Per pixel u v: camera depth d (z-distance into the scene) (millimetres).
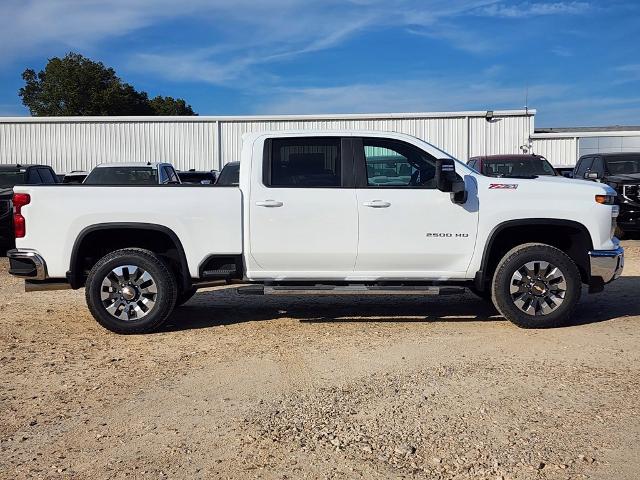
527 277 6660
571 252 7000
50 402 4766
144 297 6668
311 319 7348
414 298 8570
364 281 6824
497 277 6680
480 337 6449
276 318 7426
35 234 6594
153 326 6656
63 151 26828
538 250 6605
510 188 6707
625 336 6422
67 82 55188
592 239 6730
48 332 6867
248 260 6699
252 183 6652
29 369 5555
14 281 10336
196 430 4223
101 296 6613
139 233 6836
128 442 4055
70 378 5305
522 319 6664
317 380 5180
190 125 26734
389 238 6645
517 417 4359
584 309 7715
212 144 26781
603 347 6027
